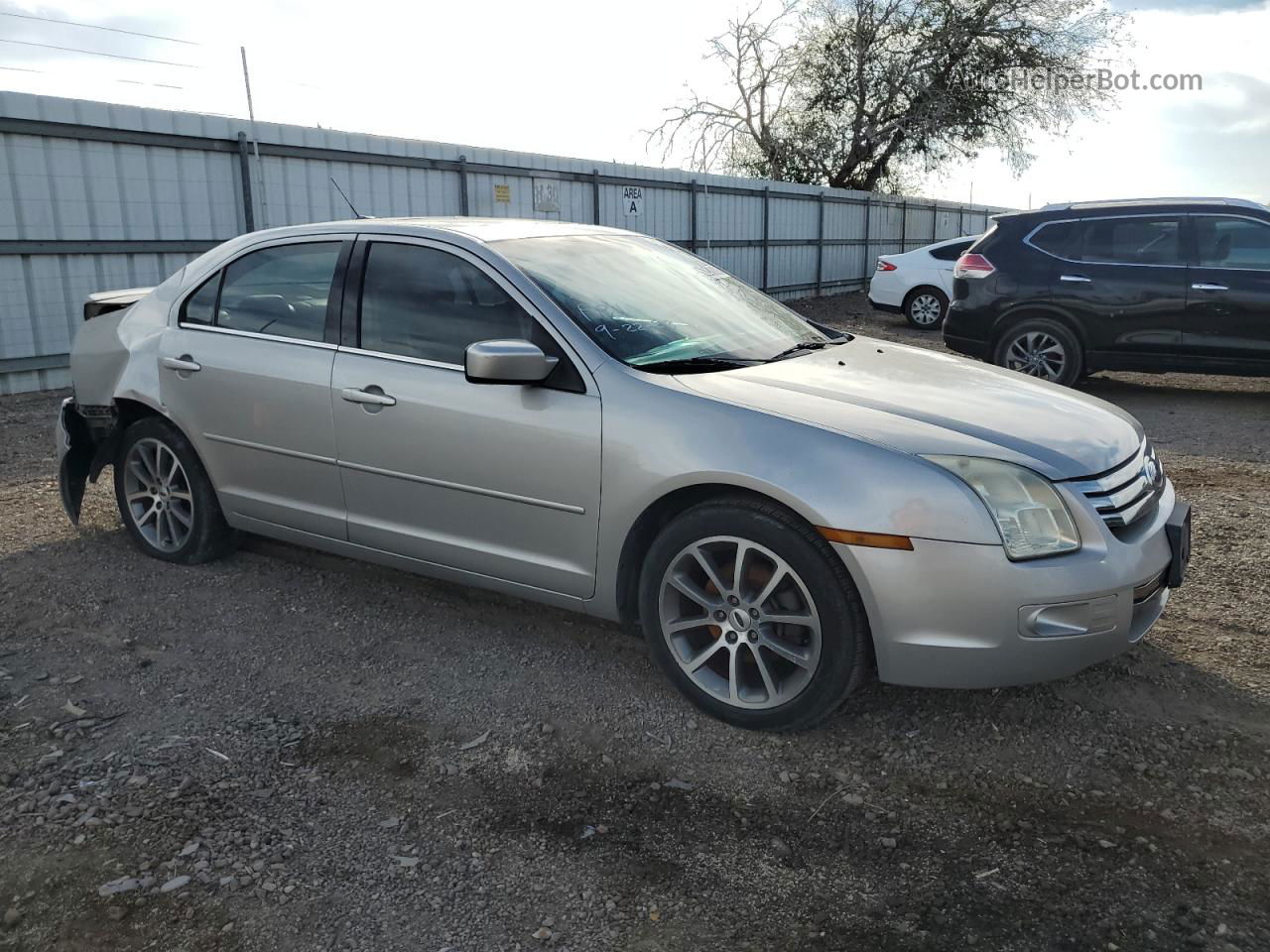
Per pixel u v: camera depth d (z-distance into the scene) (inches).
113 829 105.8
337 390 152.4
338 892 96.6
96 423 186.5
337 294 156.9
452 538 146.5
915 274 623.8
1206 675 140.1
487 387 138.6
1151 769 117.6
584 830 106.4
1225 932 90.6
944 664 114.0
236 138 429.4
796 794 113.3
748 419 121.3
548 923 92.4
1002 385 142.9
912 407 126.2
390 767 118.8
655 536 134.2
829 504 113.8
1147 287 339.0
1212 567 182.9
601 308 141.3
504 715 131.0
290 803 111.1
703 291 162.9
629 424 127.0
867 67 1192.2
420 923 92.4
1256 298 324.5
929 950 88.9
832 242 960.3
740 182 797.2
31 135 363.3
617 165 660.1
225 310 171.3
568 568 135.9
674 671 131.1
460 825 107.3
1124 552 118.0
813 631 118.8
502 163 566.9
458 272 145.9
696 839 105.2
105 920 92.4
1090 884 97.6
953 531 111.4
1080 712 130.4
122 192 394.6
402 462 147.3
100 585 174.7
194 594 170.7
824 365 143.3
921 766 119.0
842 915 93.5
